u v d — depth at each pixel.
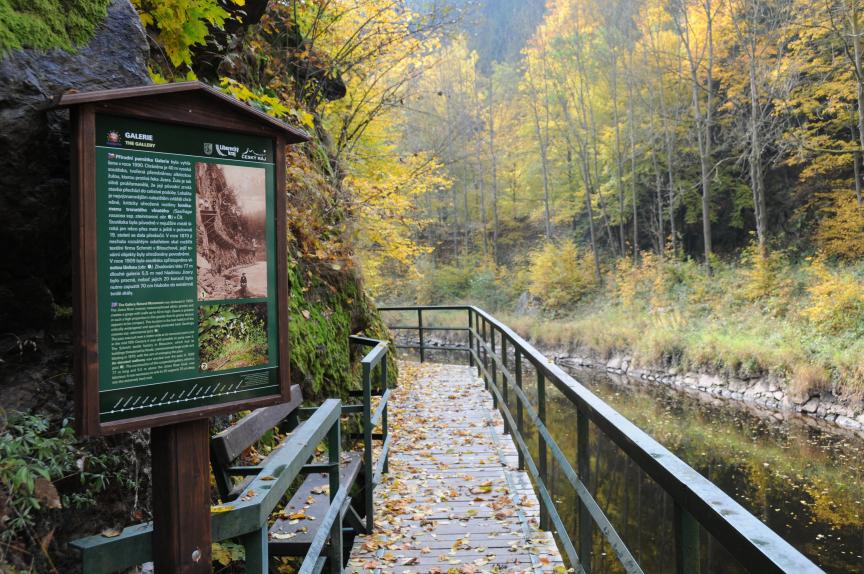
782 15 18.12
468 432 6.61
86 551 1.47
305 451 2.14
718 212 25.81
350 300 7.11
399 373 10.68
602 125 29.20
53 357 2.24
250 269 1.79
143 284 1.59
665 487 1.43
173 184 1.65
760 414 12.79
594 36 28.91
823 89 17.06
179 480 1.60
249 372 1.78
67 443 2.08
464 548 3.84
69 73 2.15
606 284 26.14
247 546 1.70
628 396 15.16
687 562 1.36
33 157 2.04
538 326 24.89
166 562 1.56
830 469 9.20
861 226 16.92
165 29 3.63
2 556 1.78
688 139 25.30
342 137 10.18
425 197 34.97
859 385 11.84
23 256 2.10
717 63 22.36
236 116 1.76
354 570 3.57
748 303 18.14
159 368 1.61
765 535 0.99
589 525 2.60
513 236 36.12
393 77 11.24
